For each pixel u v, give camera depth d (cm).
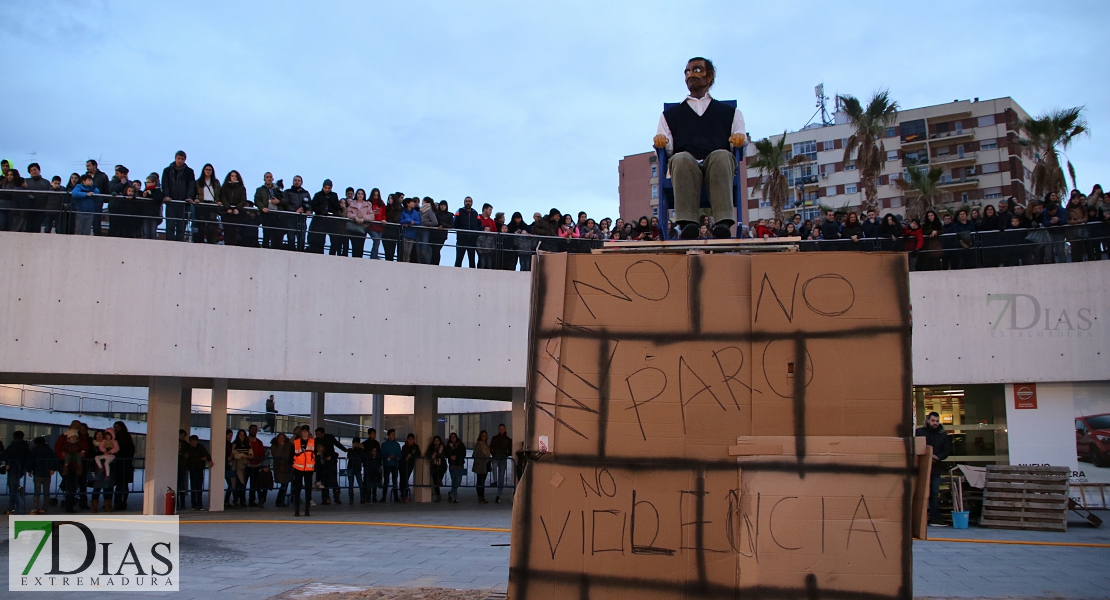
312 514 1366
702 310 361
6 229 1177
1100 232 1371
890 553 333
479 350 1392
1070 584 729
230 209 1268
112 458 1337
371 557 880
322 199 1345
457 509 1473
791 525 338
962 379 1402
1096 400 1373
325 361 1295
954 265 1428
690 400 354
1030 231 1404
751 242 389
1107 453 1355
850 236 1466
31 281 1174
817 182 6444
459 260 1404
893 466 338
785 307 356
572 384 360
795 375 349
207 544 977
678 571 343
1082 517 1244
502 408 3156
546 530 353
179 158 1259
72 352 1175
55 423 2680
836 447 341
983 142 6081
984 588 710
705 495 346
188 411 1750
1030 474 1194
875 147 4375
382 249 1358
